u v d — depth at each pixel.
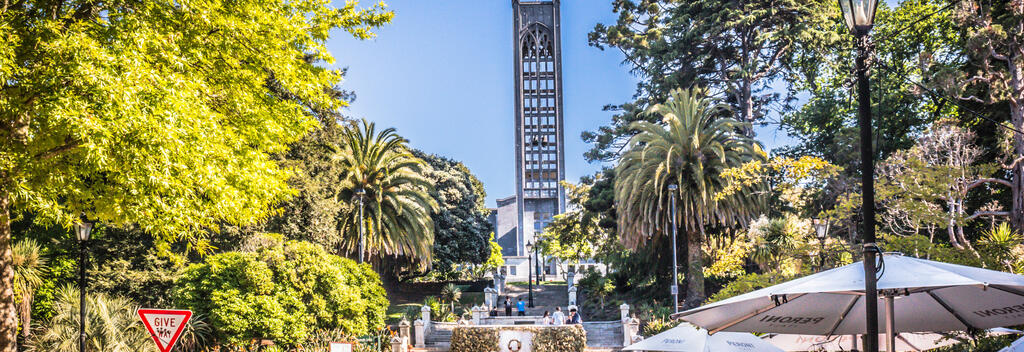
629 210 40.91
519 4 136.75
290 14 14.30
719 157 40.22
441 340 41.41
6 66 10.10
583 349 33.56
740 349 14.70
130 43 11.23
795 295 8.62
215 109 13.84
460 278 80.56
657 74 54.72
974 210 31.77
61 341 21.22
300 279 30.69
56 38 10.95
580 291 62.81
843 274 7.70
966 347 12.86
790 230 36.72
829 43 45.66
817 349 12.85
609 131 58.25
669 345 15.54
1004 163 26.53
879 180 24.39
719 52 53.34
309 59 20.08
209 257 16.33
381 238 48.53
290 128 14.67
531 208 131.12
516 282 93.88
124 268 31.80
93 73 10.34
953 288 8.01
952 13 27.33
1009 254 17.58
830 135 46.28
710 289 46.75
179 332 10.80
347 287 32.00
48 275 30.33
